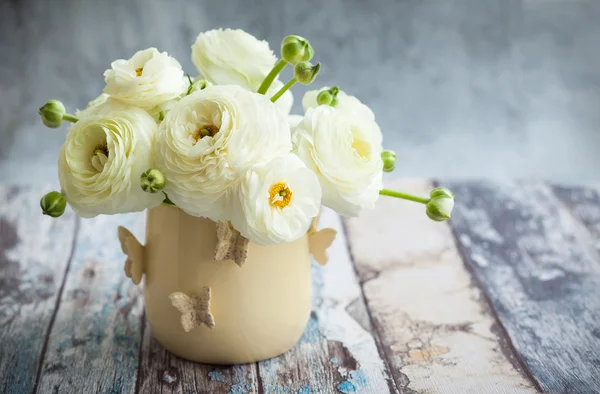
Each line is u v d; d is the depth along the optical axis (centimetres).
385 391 53
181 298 52
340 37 178
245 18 183
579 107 158
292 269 53
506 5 189
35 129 144
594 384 54
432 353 57
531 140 146
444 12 188
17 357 55
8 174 129
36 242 68
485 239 70
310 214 47
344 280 64
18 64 165
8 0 183
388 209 74
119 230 54
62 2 185
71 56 169
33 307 60
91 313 60
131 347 57
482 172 135
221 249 50
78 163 48
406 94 160
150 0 188
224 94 47
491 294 63
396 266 66
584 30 184
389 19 185
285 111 54
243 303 52
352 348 57
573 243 70
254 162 46
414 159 139
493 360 56
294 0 189
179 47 174
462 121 152
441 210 51
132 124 47
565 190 78
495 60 173
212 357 54
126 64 49
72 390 53
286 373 54
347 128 49
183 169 46
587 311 61
